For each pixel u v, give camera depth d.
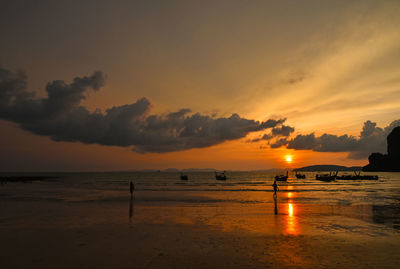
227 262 7.84
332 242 10.28
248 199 27.84
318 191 41.97
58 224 13.62
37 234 11.39
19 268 7.34
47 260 8.00
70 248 9.28
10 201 24.69
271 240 10.54
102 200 25.95
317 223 14.26
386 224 14.09
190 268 7.32
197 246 9.57
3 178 89.38
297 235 11.42
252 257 8.34
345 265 7.65
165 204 22.73
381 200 27.27
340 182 84.62
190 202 24.53
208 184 69.56
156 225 13.45
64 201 24.86
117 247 9.41
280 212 18.27
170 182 83.00
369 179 101.31
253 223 14.14
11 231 11.98
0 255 8.49
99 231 11.99
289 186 59.41
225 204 23.00
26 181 86.31
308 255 8.59
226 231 12.13
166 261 7.90
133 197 29.58
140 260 7.99
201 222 14.35
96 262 7.82
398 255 8.64
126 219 15.16
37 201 24.77
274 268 7.37
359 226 13.48
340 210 19.45
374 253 8.85
